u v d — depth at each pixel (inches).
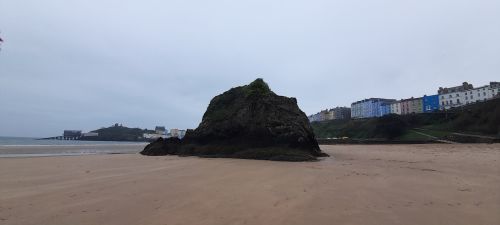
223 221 297.9
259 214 319.6
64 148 2009.1
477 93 5078.7
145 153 1220.5
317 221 298.4
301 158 902.4
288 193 418.3
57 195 404.8
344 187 462.9
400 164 805.2
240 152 1008.9
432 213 326.3
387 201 374.9
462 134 3073.3
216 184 486.6
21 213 323.6
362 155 1179.3
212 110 1248.8
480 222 299.1
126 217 310.2
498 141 2327.8
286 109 1106.1
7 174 597.9
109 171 653.3
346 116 7549.2
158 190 436.8
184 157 1048.2
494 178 558.9
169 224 290.2
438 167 730.2
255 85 1159.0
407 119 4040.4
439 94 5551.2
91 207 345.7
